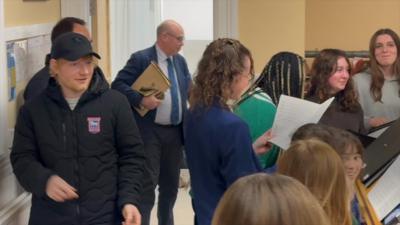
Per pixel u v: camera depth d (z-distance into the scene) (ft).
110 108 8.19
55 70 8.02
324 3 20.12
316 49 20.25
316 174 5.10
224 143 6.97
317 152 5.22
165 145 13.82
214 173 7.19
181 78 13.92
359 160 6.48
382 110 12.41
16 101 10.00
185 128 7.59
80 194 7.98
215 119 7.07
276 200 3.45
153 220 16.11
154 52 13.80
